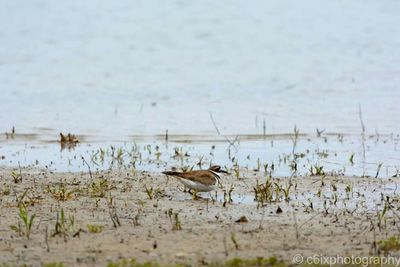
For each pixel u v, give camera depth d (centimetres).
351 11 8625
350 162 3888
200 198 3058
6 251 2369
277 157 4019
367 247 2405
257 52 7231
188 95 5869
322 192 3170
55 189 3173
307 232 2567
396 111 5294
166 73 6562
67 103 5566
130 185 3266
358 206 2934
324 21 8225
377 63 6725
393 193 3155
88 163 3816
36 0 9062
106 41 7575
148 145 4303
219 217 2756
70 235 2523
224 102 5647
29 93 5834
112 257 2309
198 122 5034
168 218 2738
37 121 5012
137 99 5738
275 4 8962
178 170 3656
